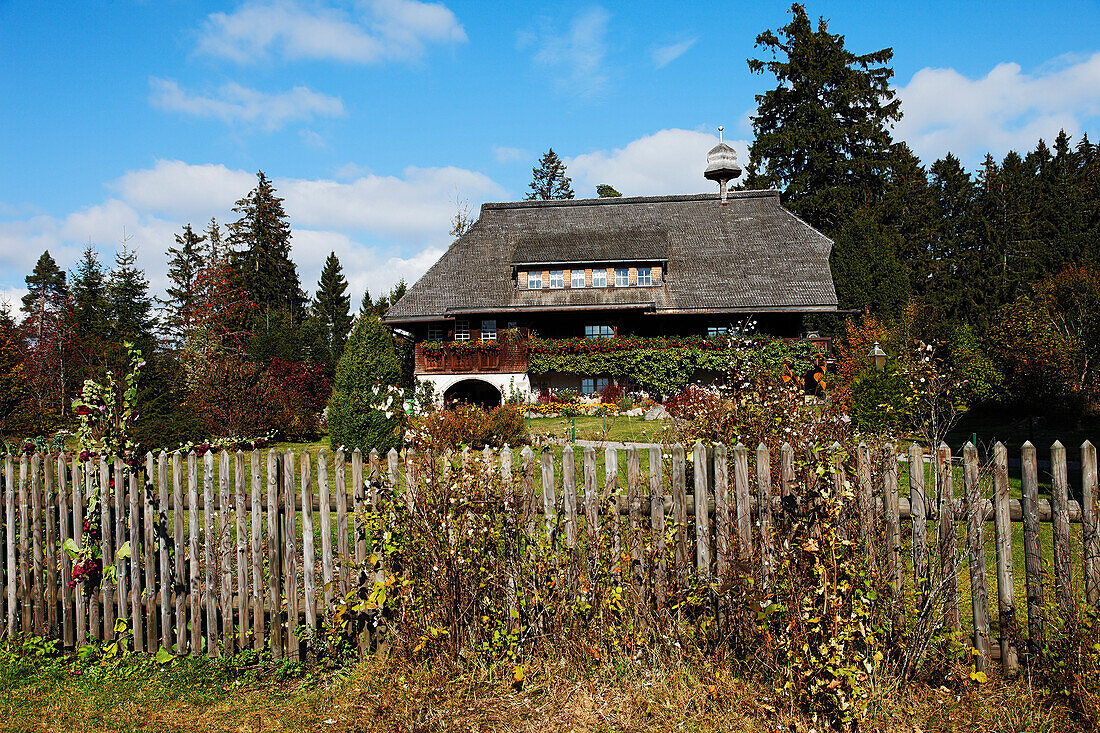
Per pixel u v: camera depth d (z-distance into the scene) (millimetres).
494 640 4977
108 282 46625
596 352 29141
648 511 5137
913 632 4613
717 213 34531
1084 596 4668
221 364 21953
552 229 34688
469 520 4980
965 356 21312
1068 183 51312
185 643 5555
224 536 5430
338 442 18828
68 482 5844
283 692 4984
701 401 7832
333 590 5324
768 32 40812
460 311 30797
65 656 5629
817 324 35594
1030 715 4273
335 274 61344
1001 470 4734
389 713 4508
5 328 22875
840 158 39219
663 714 4441
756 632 4762
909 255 44625
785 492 4758
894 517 4773
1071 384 21391
